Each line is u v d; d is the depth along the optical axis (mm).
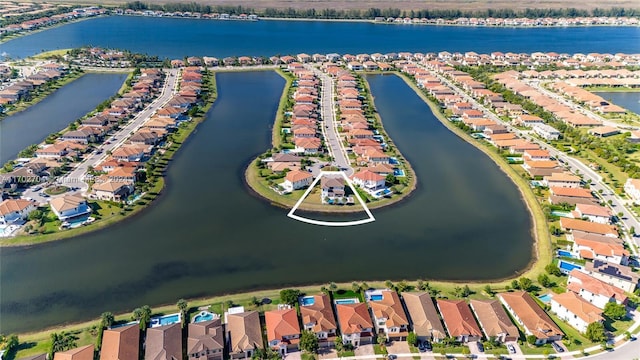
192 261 127062
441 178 179625
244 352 95125
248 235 139500
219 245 134375
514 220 151750
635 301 112250
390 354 97625
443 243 138250
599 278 119062
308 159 188250
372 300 112438
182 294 114250
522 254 133750
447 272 125188
